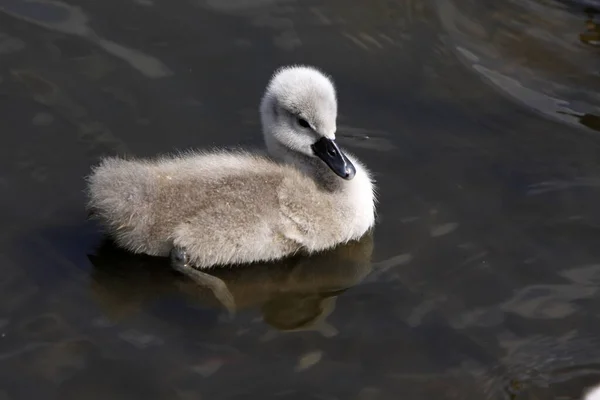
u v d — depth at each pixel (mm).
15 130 12805
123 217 10930
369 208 11969
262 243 11359
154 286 11062
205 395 9797
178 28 14609
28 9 14586
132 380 9914
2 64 13703
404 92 14117
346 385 10008
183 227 11016
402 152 13133
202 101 13578
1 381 9820
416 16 15430
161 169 11367
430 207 12320
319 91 11891
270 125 12305
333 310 10938
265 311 10891
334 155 11859
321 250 11781
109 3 14859
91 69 13797
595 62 15008
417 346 10508
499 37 15320
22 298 10773
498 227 12055
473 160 13055
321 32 14898
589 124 13836
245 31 14734
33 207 11883
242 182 11266
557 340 10641
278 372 10102
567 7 15969
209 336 10492
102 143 12773
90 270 11180
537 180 12781
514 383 10133
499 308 11008
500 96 14203
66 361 10078
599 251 11766
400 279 11367
